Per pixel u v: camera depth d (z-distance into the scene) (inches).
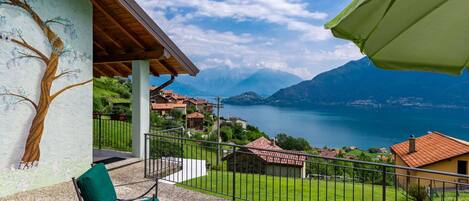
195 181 278.4
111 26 267.4
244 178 345.1
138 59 290.4
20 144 195.3
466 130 4047.7
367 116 7032.5
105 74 401.4
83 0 234.5
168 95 2524.6
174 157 305.0
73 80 227.9
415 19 72.1
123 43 291.6
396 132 4360.2
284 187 320.2
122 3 227.1
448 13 73.5
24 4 194.4
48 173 212.4
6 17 185.6
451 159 698.2
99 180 144.6
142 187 227.5
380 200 308.0
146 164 262.1
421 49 81.2
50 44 210.5
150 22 253.6
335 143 3526.1
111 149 358.0
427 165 714.8
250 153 223.0
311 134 4291.3
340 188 352.8
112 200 148.9
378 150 2178.9
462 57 82.5
